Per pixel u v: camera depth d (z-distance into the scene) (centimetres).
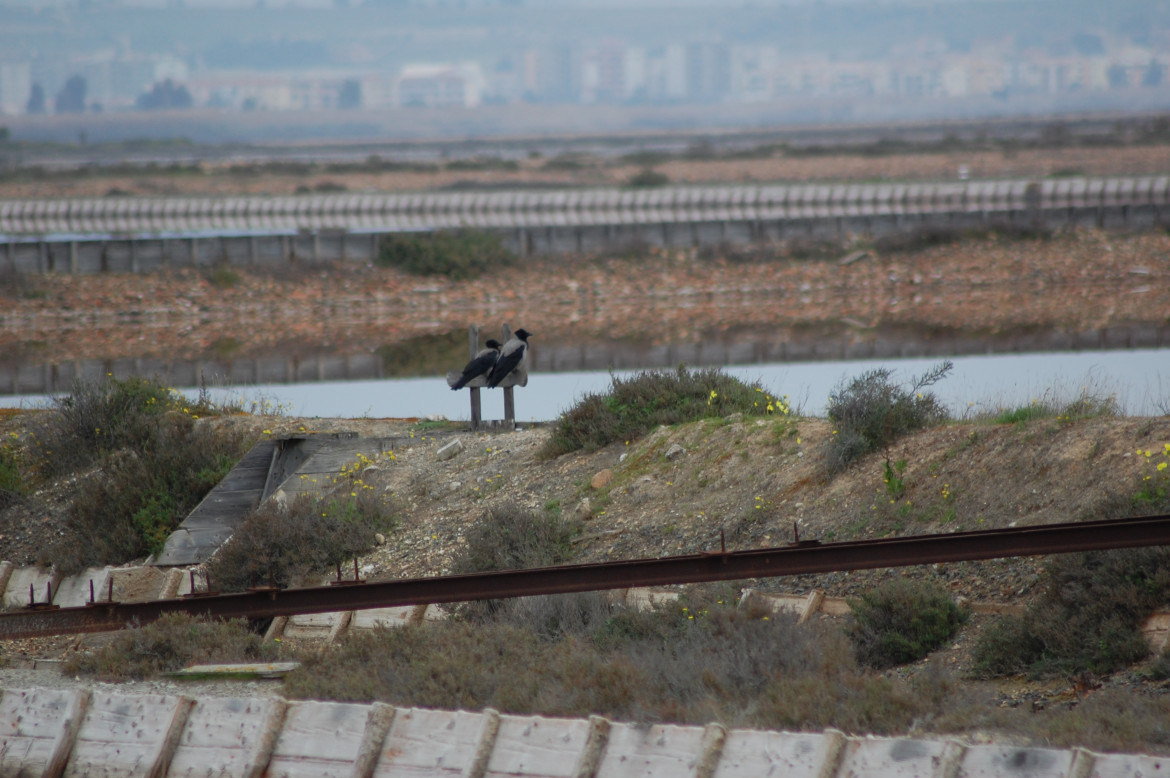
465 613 4950
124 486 6850
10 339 17250
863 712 3266
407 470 6788
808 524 5062
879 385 5572
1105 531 3584
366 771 3231
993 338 15088
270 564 5894
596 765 3062
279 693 3928
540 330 17462
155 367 14400
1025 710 3309
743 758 2952
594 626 4578
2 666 4631
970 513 4641
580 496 5962
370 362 14550
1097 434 4575
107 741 3491
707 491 5603
